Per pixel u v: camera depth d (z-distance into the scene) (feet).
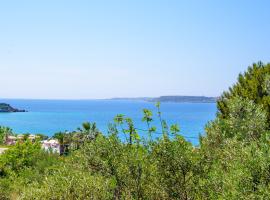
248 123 51.06
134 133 32.04
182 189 30.71
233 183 28.19
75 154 34.42
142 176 31.53
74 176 32.30
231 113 54.39
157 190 31.24
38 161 84.79
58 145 121.29
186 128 399.24
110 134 32.30
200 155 32.01
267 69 82.02
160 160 30.91
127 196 31.58
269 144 29.76
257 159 27.66
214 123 53.88
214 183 30.68
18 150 86.38
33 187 36.11
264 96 73.10
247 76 85.61
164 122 31.40
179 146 30.94
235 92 81.66
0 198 62.18
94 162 32.86
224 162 37.29
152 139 31.65
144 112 31.71
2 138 218.38
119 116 32.37
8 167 82.99
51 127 497.46
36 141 98.78
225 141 44.75
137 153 31.40
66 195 31.76
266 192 25.67
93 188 31.53
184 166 30.63
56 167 36.70
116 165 31.58
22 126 517.14
